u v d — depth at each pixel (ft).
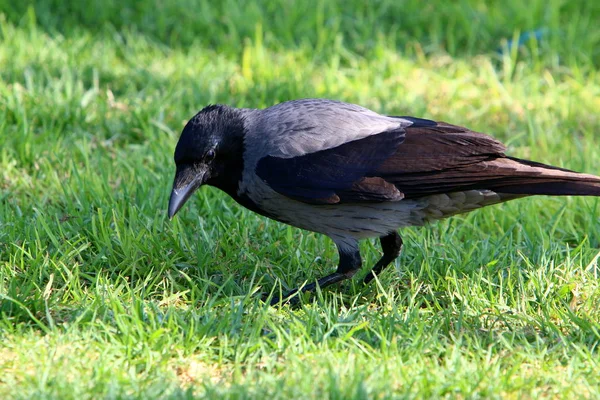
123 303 29.84
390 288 32.09
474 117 48.96
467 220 37.70
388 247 33.17
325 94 49.52
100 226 34.45
